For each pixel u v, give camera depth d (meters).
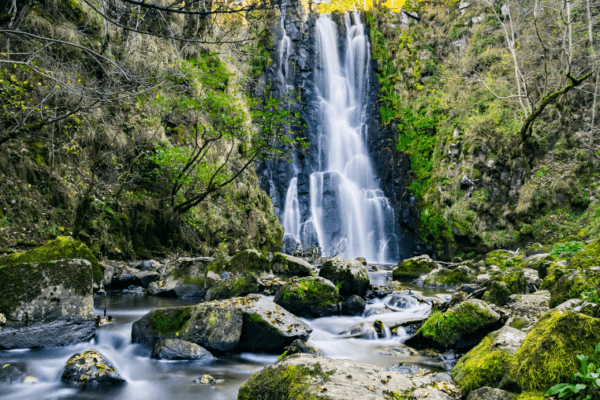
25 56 9.73
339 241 22.45
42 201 9.58
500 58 22.75
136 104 12.52
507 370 3.07
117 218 10.72
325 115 24.84
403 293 8.49
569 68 15.47
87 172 10.78
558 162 18.33
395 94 26.17
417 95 25.48
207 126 13.52
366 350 5.08
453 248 19.97
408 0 28.95
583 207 16.80
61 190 9.95
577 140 18.17
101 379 3.86
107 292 8.40
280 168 21.92
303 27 25.62
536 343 2.90
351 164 24.81
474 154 19.84
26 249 8.42
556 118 19.27
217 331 4.80
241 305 5.15
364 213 23.62
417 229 21.95
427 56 26.39
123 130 11.95
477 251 19.05
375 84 27.12
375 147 25.31
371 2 28.92
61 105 10.19
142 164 12.12
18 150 9.50
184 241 12.45
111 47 12.25
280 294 6.71
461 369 3.52
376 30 28.20
